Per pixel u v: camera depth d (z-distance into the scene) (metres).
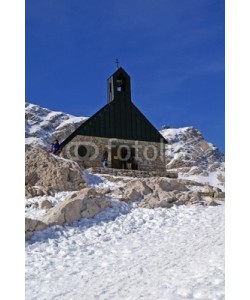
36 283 9.50
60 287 9.06
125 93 32.22
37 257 11.52
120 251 11.87
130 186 18.73
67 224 14.28
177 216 15.52
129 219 15.12
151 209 16.34
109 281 9.11
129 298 7.70
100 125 30.58
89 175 22.00
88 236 13.47
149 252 11.38
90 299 7.97
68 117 132.50
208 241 11.63
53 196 18.20
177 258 10.30
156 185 18.56
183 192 18.39
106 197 17.14
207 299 7.00
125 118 31.52
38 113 129.62
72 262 11.12
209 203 16.92
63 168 20.12
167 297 7.38
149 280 8.72
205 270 8.66
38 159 20.97
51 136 120.00
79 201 15.12
